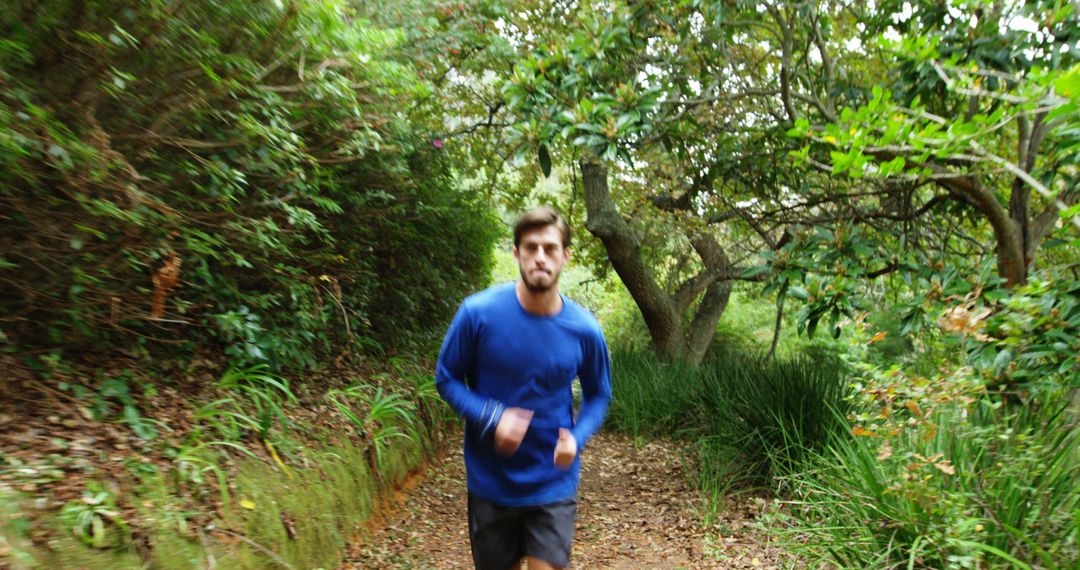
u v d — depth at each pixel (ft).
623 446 24.61
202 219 11.69
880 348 29.07
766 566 13.14
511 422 7.57
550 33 26.43
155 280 10.23
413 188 20.47
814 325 14.47
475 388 8.30
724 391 21.59
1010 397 10.69
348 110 13.66
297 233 14.20
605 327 52.11
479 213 30.81
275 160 12.35
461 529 16.12
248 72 10.96
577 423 8.49
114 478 8.99
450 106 29.84
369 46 12.84
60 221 9.71
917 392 9.26
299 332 15.20
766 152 22.61
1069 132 8.35
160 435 10.57
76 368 11.04
